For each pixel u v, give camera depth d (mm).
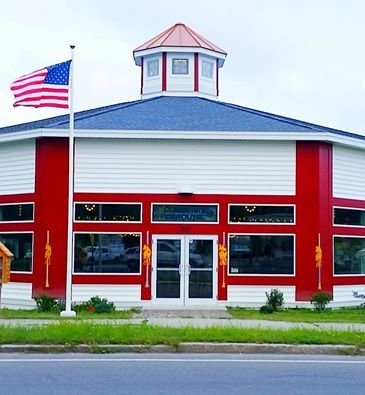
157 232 25031
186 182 25203
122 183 25109
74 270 24750
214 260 25078
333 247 25875
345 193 26703
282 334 14922
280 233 25203
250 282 25031
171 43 31141
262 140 25250
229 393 9992
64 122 25812
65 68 20922
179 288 24969
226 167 25297
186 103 29703
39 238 24984
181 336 14492
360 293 26766
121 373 11461
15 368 11898
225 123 26156
